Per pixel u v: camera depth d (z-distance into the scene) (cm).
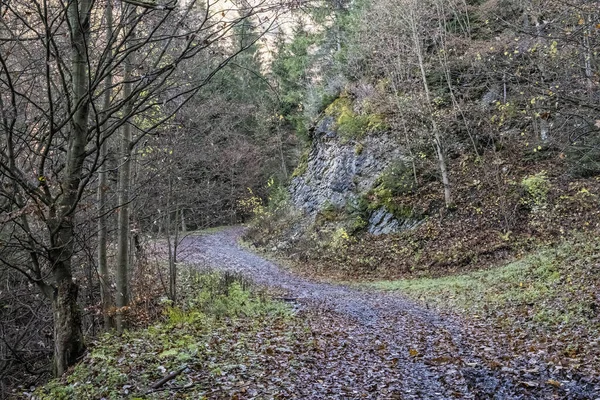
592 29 808
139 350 708
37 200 504
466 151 2314
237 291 1340
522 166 2069
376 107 2777
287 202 3225
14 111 455
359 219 2417
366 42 2634
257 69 3394
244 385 582
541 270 1366
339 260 2281
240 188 3541
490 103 2186
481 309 1191
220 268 2308
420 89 2505
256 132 3766
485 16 2058
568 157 1788
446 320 1146
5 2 404
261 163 3988
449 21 2519
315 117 3316
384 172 2470
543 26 891
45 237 795
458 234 1991
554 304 1032
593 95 830
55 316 594
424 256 1992
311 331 1002
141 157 1223
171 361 645
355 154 2705
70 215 536
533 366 664
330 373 689
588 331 803
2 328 923
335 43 3281
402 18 2325
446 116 2305
